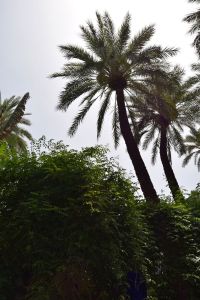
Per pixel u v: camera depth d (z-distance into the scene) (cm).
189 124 3089
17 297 905
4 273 894
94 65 2228
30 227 898
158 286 1190
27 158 1018
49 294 864
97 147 1039
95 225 923
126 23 2306
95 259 912
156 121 2975
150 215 1295
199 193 1555
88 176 977
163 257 1232
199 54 2059
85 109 2459
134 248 1008
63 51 2284
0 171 985
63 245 905
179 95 2830
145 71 2253
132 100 2620
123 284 980
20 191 969
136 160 2205
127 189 1041
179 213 1352
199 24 2094
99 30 2323
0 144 1112
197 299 1263
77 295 897
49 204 920
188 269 1259
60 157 1012
